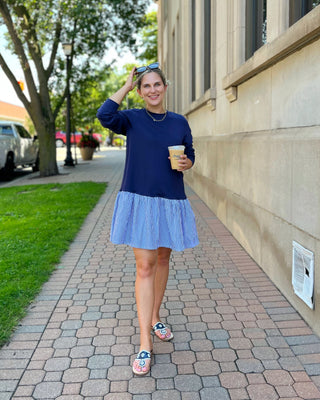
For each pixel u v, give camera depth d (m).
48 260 4.56
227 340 2.89
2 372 2.55
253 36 4.91
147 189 2.64
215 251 4.91
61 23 13.23
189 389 2.38
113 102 2.58
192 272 4.23
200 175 8.47
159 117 2.70
